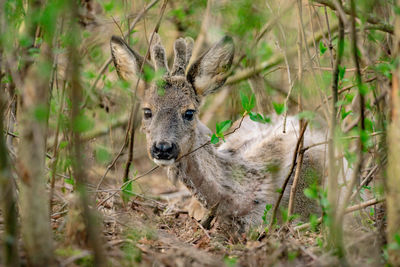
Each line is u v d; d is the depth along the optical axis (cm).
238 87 1503
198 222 1140
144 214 1136
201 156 1161
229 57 1222
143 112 1185
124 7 1335
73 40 631
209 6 1359
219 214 1154
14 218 657
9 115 971
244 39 1284
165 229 1077
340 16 778
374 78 896
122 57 1205
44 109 603
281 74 1548
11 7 858
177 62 1216
